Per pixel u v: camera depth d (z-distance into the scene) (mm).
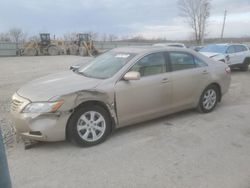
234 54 14492
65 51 40469
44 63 24484
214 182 3572
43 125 4336
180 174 3768
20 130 4527
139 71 5266
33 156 4348
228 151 4477
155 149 4559
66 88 4609
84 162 4141
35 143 4762
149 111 5410
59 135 4441
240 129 5469
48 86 4789
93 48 40281
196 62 6230
